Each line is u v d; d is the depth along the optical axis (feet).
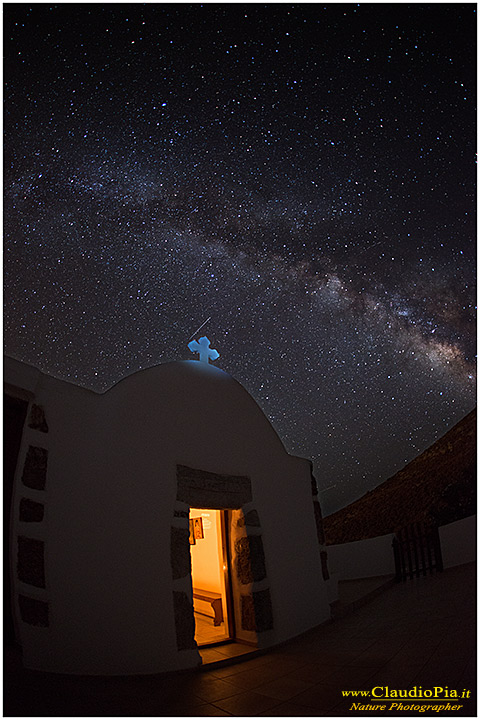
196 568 26.71
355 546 40.65
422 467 81.71
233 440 20.10
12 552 15.19
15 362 16.14
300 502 23.38
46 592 14.87
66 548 15.26
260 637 17.92
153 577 15.49
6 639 15.47
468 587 25.59
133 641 14.67
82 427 17.01
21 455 16.03
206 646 18.08
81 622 14.62
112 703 12.22
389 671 13.85
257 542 19.33
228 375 22.67
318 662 15.76
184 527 16.69
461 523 35.32
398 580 34.35
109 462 16.46
